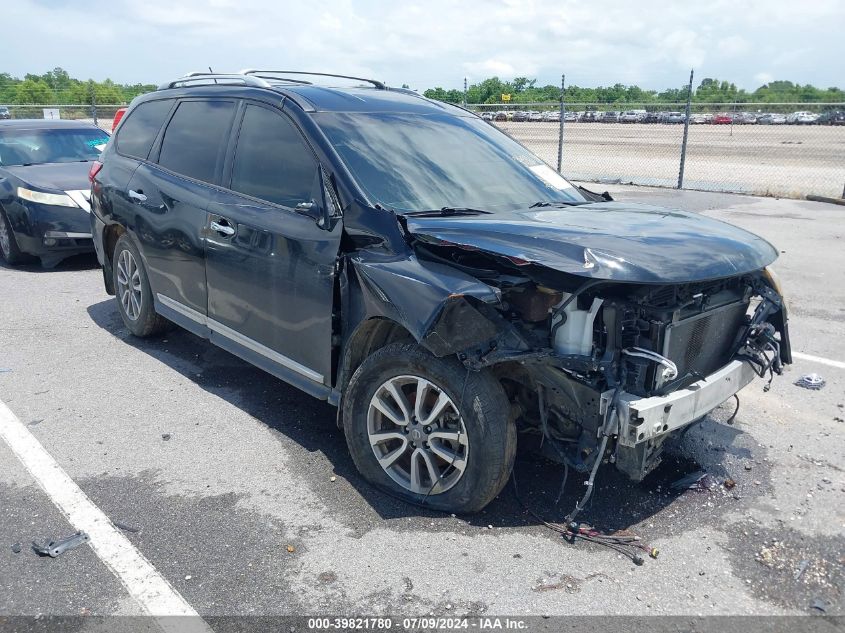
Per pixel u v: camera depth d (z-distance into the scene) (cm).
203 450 391
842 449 407
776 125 2886
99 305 677
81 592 276
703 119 2719
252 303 408
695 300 326
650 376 302
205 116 473
